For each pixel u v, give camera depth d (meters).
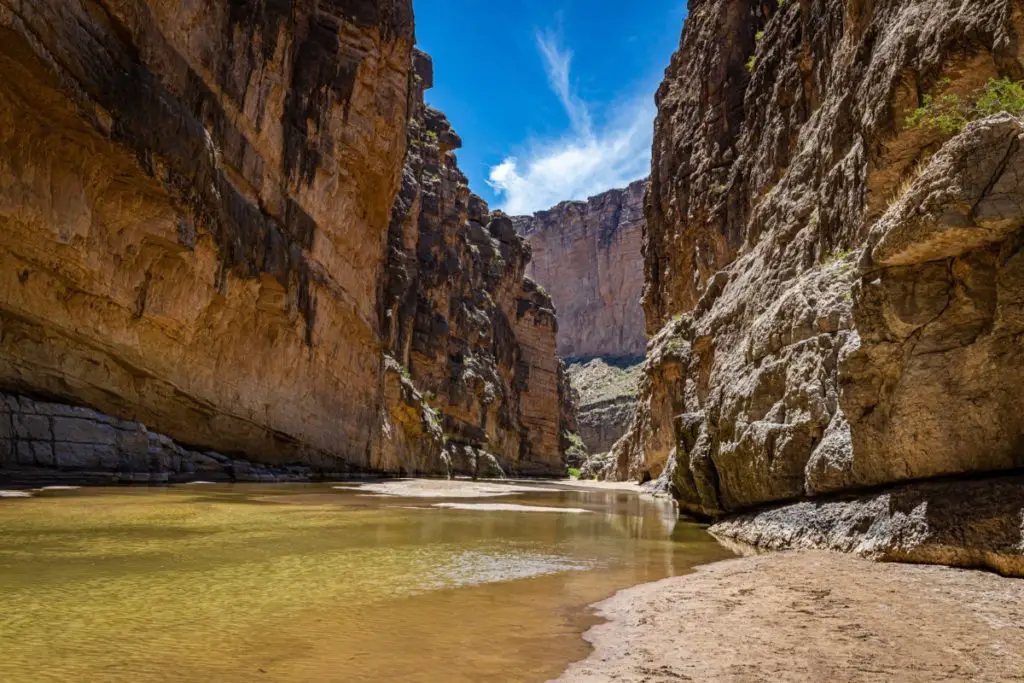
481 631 5.16
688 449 17.42
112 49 19.52
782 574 7.16
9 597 5.30
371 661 4.27
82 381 21.30
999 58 9.58
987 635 4.76
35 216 18.19
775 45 33.94
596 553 9.90
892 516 7.92
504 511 17.50
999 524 6.61
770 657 4.34
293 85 32.91
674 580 7.45
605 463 73.19
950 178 7.10
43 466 18.22
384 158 39.94
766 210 25.59
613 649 4.71
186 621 4.93
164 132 21.48
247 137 28.66
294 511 13.86
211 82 25.94
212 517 11.65
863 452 8.77
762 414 12.52
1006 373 7.03
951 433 7.59
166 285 23.84
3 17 15.12
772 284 19.12
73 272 19.91
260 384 30.64
